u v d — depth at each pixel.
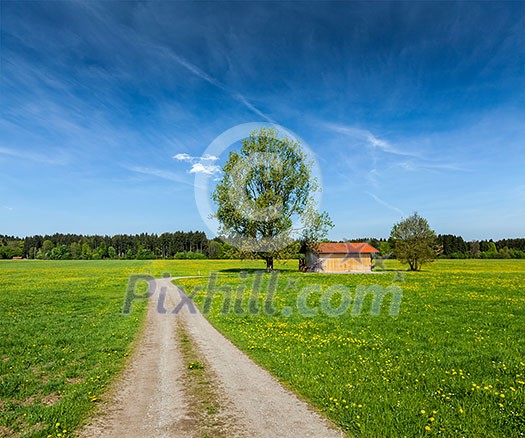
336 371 11.38
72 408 8.84
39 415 8.48
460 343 14.76
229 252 61.50
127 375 11.54
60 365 12.62
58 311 25.30
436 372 11.05
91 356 13.71
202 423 8.05
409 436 7.30
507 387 9.70
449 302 26.55
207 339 16.50
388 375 10.98
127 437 7.48
